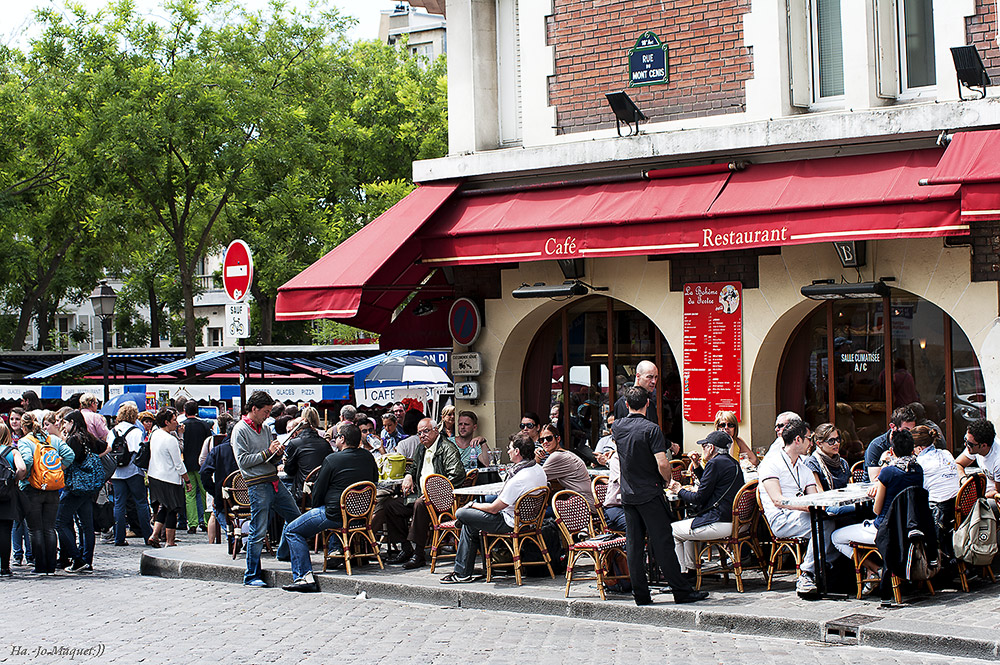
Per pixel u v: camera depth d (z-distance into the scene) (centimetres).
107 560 1391
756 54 1230
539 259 1239
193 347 2570
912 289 1138
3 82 3073
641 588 941
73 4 2598
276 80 2912
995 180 966
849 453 1230
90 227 2842
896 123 1109
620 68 1320
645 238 1179
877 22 1177
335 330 4003
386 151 3378
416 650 849
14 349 3634
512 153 1340
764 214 1114
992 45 1112
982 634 780
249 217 2939
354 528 1155
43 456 1264
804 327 1261
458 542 1120
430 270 1409
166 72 2481
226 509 1278
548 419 1438
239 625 963
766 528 1069
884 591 897
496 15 1430
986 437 985
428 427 1248
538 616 980
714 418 1252
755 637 866
